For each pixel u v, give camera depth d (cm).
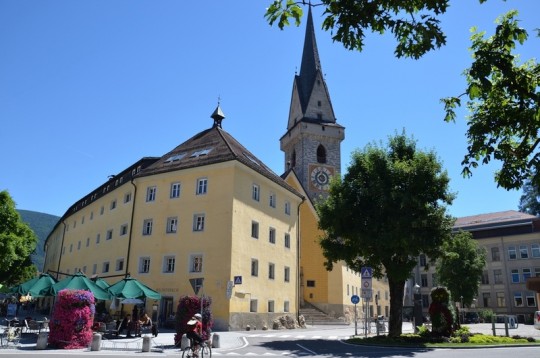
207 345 1580
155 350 1862
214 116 4250
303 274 5131
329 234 2819
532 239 7131
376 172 2616
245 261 3306
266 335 2845
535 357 1714
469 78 677
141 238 3569
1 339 2023
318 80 6962
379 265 2739
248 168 3478
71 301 1920
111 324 2448
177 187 3550
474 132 707
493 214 8325
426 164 2594
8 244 3734
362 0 559
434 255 2612
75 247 5238
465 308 7244
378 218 2545
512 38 614
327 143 6588
